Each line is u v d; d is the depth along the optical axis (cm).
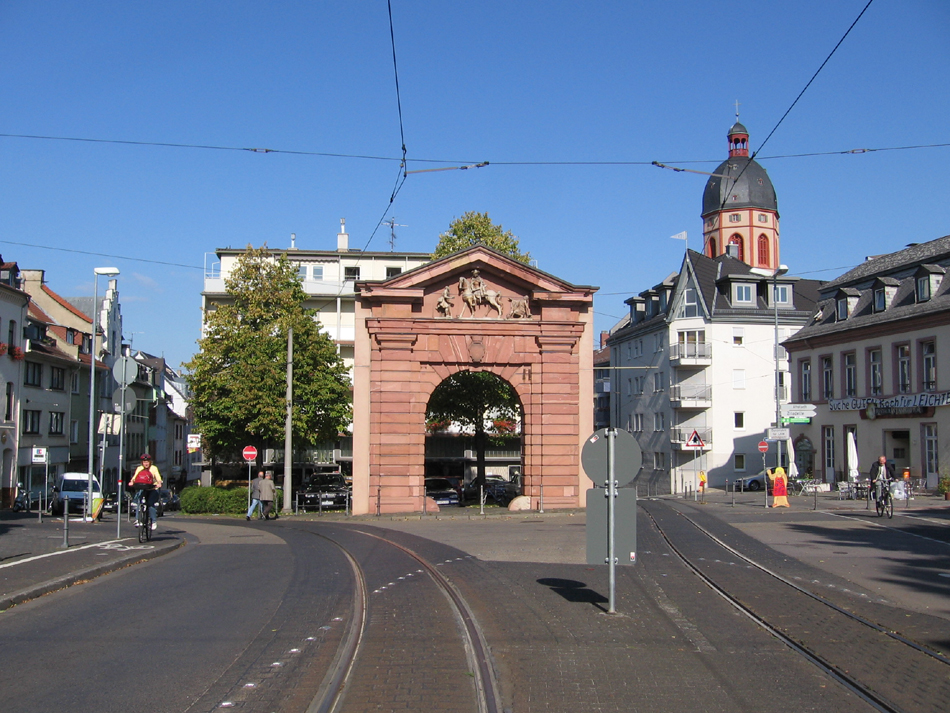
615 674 759
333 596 1142
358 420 3300
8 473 4438
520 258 4791
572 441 3353
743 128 7281
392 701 670
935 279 3728
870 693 702
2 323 4341
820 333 4434
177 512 4391
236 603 1083
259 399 3997
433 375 3328
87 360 5359
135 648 830
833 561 1529
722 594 1173
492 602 1108
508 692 704
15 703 652
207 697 673
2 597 1030
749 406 5759
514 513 3175
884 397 3947
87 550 1590
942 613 1052
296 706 654
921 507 2989
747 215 7056
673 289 6100
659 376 6184
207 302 6050
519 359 3359
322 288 6262
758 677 753
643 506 3272
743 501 3772
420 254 6512
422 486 3284
